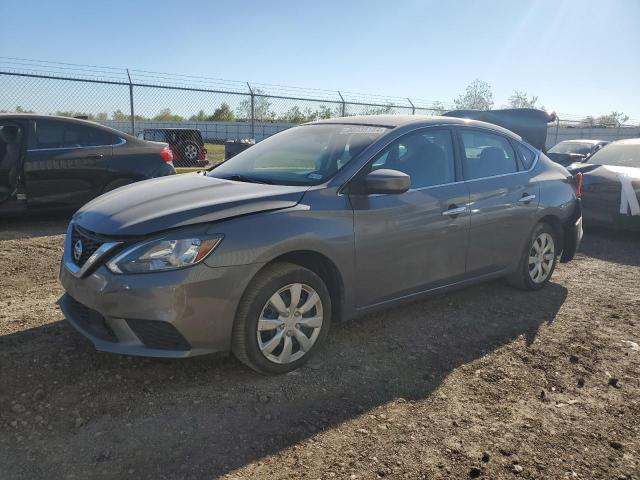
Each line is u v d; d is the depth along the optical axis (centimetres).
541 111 1088
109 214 314
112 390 298
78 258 312
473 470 245
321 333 338
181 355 288
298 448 257
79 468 236
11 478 227
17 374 308
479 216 426
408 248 377
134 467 238
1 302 426
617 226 737
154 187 359
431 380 330
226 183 359
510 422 288
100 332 302
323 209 332
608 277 578
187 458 246
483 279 451
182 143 1459
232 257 292
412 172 390
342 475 239
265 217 309
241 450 254
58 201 716
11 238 649
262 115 1384
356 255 346
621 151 841
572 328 423
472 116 1092
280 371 322
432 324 418
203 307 287
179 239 285
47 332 365
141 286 279
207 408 286
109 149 751
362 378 328
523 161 493
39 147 699
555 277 569
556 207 500
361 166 359
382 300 374
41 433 258
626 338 408
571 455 262
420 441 267
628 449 269
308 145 405
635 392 327
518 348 382
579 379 338
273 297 311
